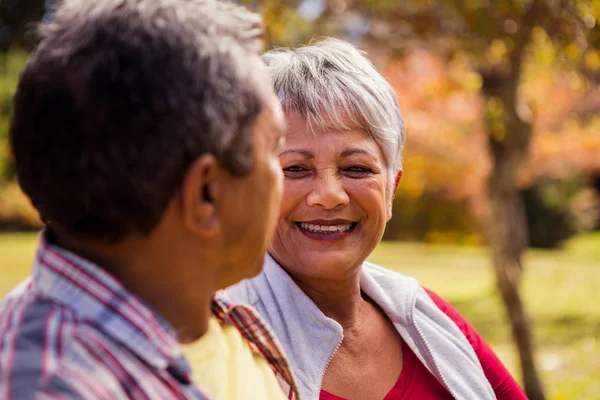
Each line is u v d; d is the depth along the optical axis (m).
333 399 1.74
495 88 5.73
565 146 9.43
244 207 1.05
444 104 7.72
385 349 1.89
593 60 5.09
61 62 0.94
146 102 0.92
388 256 20.16
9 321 0.93
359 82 1.74
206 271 1.07
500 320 10.12
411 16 5.34
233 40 1.02
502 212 5.96
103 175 0.93
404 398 1.84
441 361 1.89
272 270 1.81
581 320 10.08
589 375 7.03
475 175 9.28
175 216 0.99
